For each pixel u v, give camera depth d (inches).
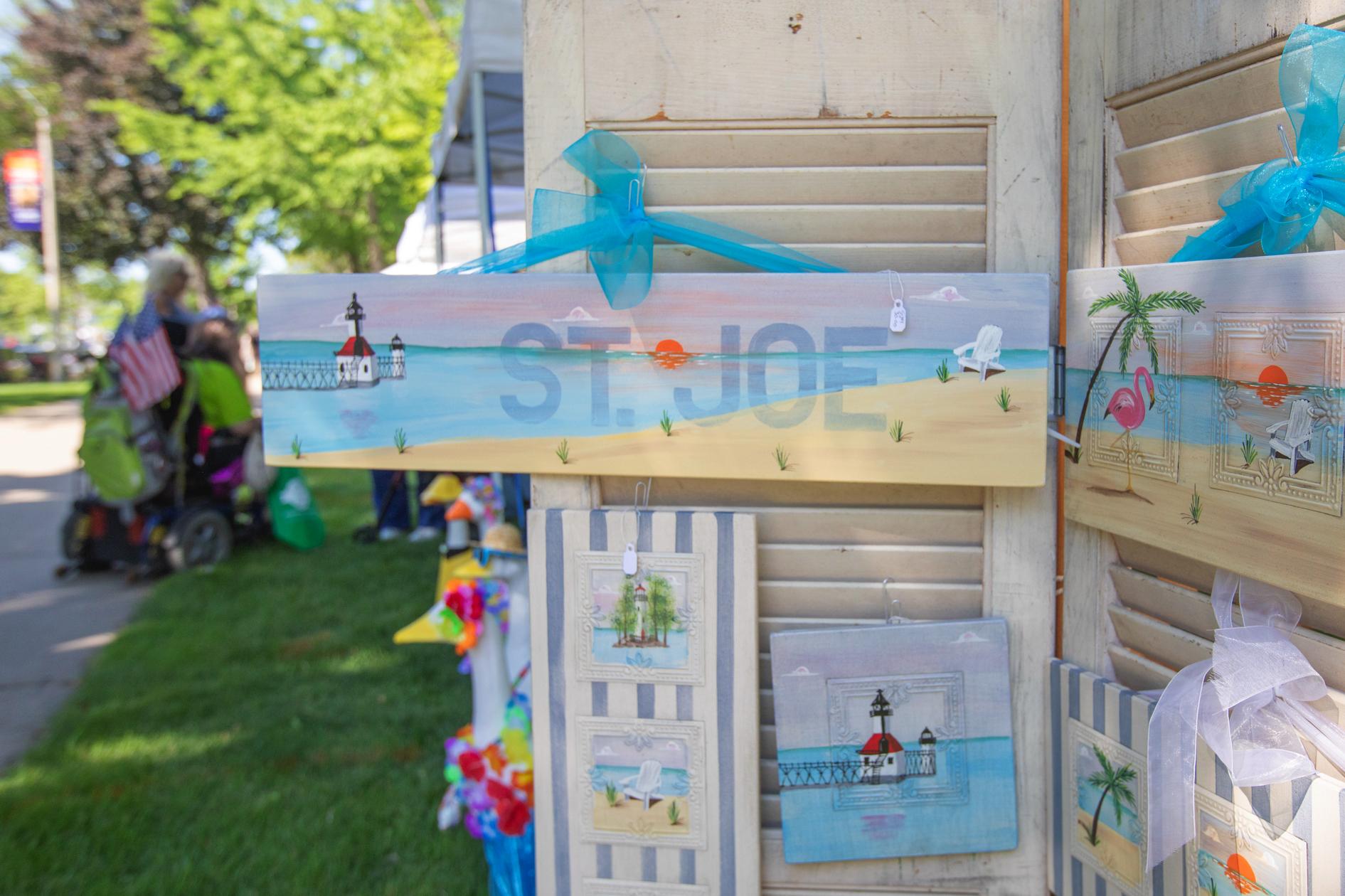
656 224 62.7
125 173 921.5
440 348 62.9
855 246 63.8
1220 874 50.1
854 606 66.1
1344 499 40.6
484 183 216.7
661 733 65.5
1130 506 55.5
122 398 222.1
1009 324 58.8
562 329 61.9
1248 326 45.9
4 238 1142.3
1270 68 46.5
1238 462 46.8
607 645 65.3
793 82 62.8
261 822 109.7
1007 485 60.0
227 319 245.9
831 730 64.2
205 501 238.2
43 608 206.4
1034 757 65.4
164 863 101.1
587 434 62.2
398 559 241.6
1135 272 54.1
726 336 60.6
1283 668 45.9
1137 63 55.6
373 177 498.0
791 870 67.0
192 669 161.8
